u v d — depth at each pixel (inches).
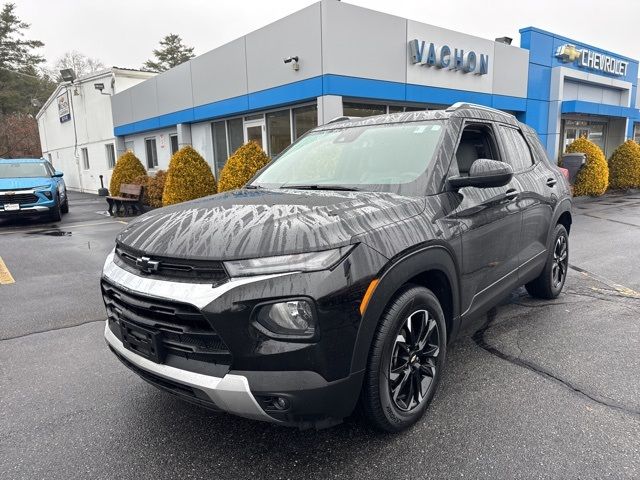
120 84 774.5
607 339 151.3
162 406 118.1
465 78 483.2
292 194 116.2
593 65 666.2
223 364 83.1
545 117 613.6
